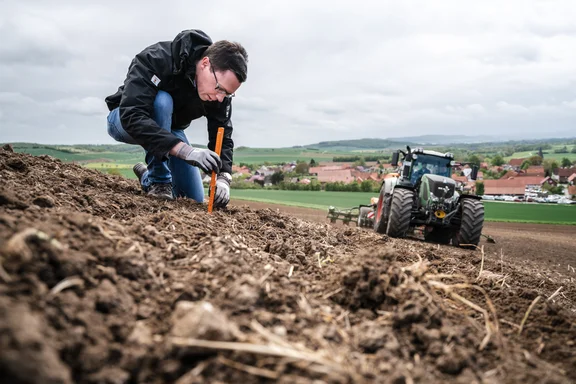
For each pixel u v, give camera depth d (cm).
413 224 831
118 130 380
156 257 187
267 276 189
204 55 332
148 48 349
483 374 149
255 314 152
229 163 421
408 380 133
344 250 318
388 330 161
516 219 2130
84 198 298
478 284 258
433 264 326
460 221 812
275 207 2212
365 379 128
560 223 1942
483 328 187
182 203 386
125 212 302
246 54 336
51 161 463
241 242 264
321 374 125
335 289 196
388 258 204
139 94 339
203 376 121
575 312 288
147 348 128
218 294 165
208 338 127
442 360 149
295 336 146
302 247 294
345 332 159
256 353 128
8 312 101
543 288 352
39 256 138
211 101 378
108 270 157
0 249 132
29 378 90
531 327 199
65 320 124
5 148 439
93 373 114
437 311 172
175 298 157
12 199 209
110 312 140
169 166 424
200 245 219
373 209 1034
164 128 359
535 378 149
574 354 177
